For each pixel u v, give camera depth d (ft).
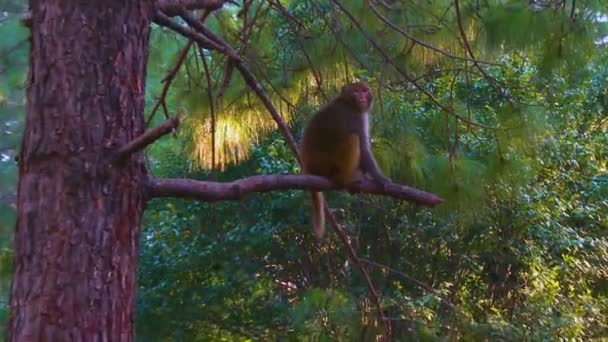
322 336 29.25
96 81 11.03
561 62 16.19
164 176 31.83
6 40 22.34
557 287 34.94
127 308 11.02
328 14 18.78
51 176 10.84
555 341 33.35
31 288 10.69
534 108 17.40
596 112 35.47
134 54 11.39
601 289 38.55
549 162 32.24
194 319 34.37
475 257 34.50
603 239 35.94
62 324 10.59
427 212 32.94
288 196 32.60
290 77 18.39
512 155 17.24
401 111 18.85
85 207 10.80
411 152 17.30
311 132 17.17
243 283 34.32
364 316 30.66
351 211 33.83
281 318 34.42
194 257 33.55
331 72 18.43
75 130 10.89
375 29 17.60
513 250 33.60
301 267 35.27
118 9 11.26
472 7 17.11
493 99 24.50
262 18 18.85
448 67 18.58
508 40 16.42
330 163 16.83
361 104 17.16
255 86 14.84
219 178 31.65
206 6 13.38
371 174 16.99
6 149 24.93
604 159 36.09
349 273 34.78
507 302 35.27
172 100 19.70
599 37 16.62
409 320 31.09
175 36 20.15
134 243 11.19
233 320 35.12
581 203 35.35
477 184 16.85
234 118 18.19
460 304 35.12
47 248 10.71
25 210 10.89
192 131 18.29
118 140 11.06
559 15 16.06
